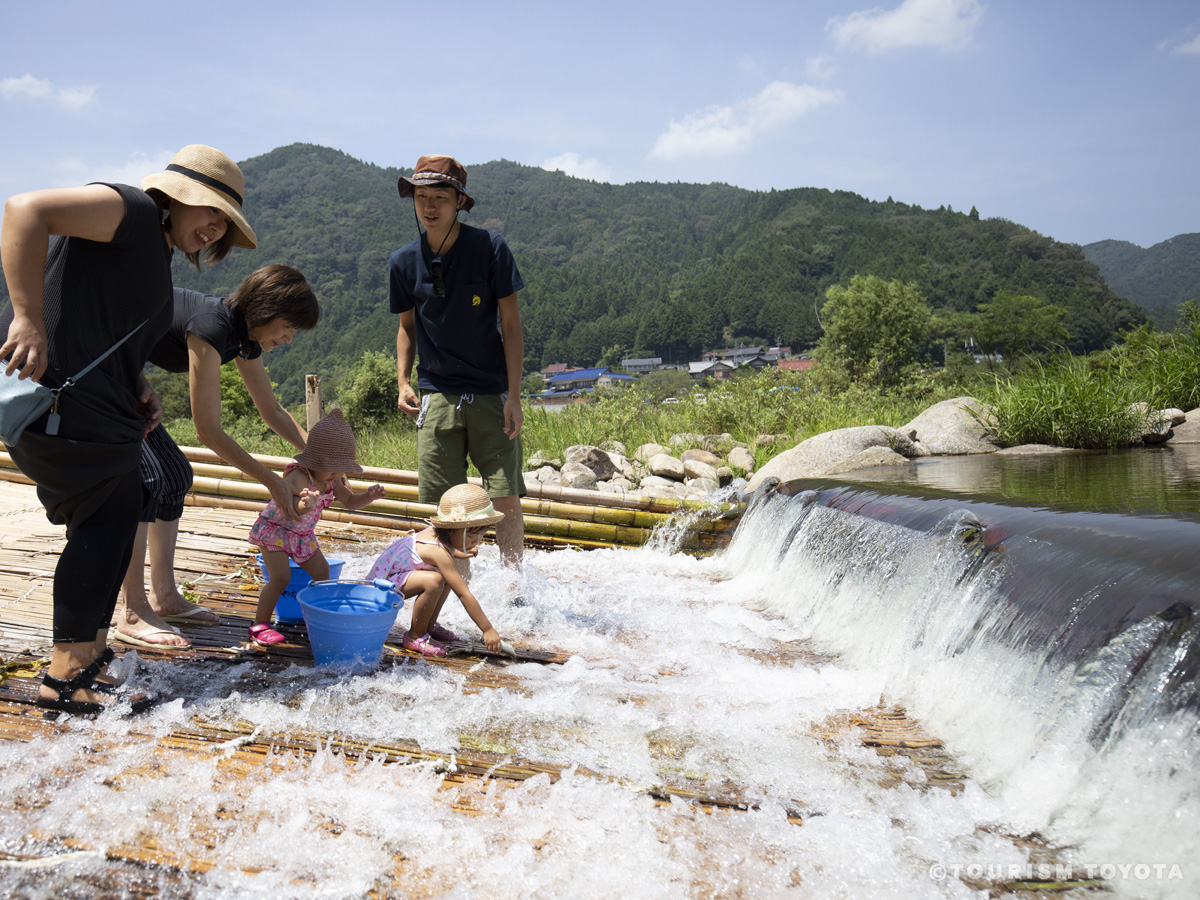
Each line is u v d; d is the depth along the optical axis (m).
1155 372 8.54
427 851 1.84
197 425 3.03
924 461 7.31
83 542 2.46
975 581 3.15
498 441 4.17
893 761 2.46
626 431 10.33
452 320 4.04
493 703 2.73
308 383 7.71
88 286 2.28
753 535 5.54
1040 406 7.84
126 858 1.74
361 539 5.68
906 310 44.28
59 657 2.45
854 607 3.88
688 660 3.44
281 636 3.27
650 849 1.90
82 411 2.30
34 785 2.02
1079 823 2.05
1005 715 2.55
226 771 2.16
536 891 1.71
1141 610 2.32
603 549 5.93
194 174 2.54
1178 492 4.36
